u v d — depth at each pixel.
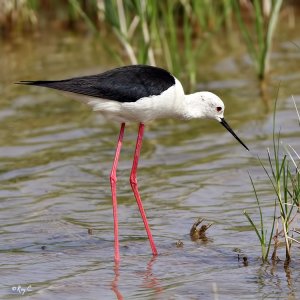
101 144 13.62
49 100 15.89
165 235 9.97
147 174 12.23
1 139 13.82
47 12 21.50
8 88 16.47
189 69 16.39
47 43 19.62
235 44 19.06
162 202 11.10
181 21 20.16
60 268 8.97
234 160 12.53
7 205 11.09
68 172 12.37
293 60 17.56
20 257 9.30
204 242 9.65
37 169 12.49
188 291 8.19
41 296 8.15
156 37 17.66
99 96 9.68
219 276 8.56
